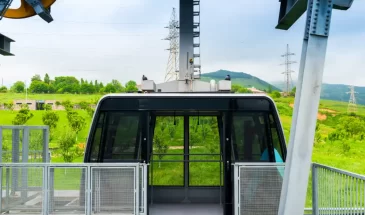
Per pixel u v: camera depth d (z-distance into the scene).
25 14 8.88
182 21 9.29
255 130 7.59
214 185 8.35
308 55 5.29
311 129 5.25
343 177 5.99
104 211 7.11
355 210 5.49
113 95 7.68
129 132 7.66
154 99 7.65
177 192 8.34
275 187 7.06
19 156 9.70
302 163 5.24
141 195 7.18
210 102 7.61
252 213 7.05
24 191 7.57
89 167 7.17
